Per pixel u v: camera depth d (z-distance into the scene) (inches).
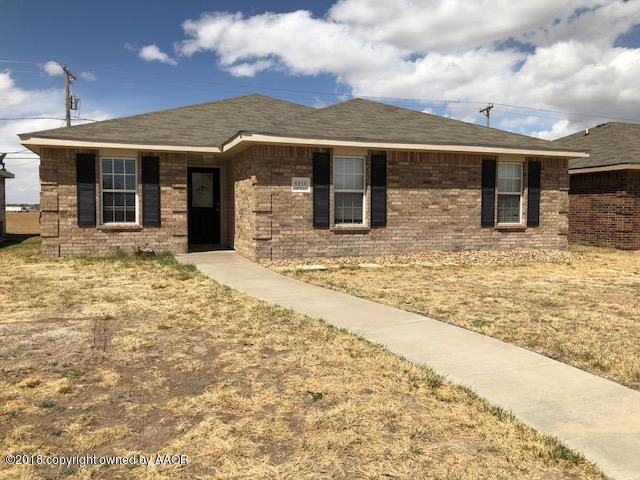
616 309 307.4
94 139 513.0
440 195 557.6
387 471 123.7
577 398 168.4
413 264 504.7
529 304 320.5
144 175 541.3
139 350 218.4
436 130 580.1
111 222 541.0
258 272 440.5
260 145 489.1
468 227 570.9
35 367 196.1
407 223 547.2
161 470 124.2
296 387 176.9
